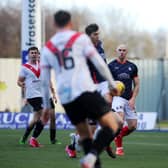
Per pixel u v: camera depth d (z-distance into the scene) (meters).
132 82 35.03
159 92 83.81
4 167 28.30
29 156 33.06
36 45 56.41
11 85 78.94
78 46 21.42
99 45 30.22
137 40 168.88
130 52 167.00
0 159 31.53
